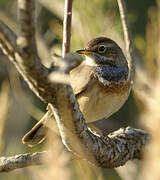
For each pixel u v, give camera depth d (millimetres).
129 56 11656
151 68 11016
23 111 15031
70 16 8117
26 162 9539
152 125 6094
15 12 17359
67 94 7199
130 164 12102
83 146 8844
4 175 12680
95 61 12227
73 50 14789
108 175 14938
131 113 15875
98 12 15031
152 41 10727
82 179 9414
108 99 11531
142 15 17422
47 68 6621
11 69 15031
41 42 16125
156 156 5969
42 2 16906
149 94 11758
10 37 6125
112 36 14977
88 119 11883
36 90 6914
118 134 10727
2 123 9938
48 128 11773
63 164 7422
